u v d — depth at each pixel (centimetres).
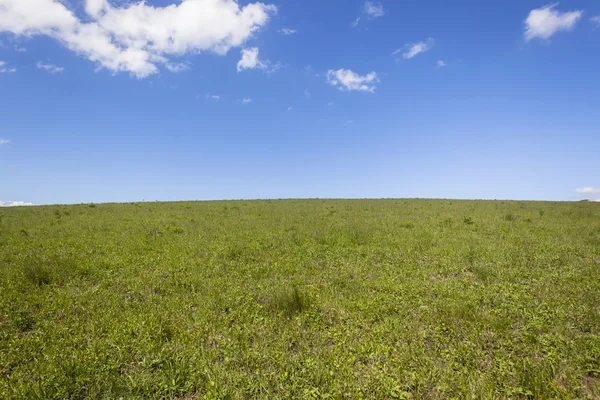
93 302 685
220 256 1082
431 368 452
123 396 402
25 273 847
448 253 1095
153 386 415
